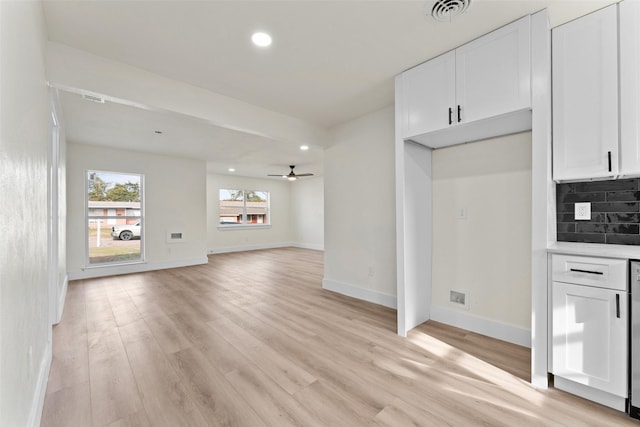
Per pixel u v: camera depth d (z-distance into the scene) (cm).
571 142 179
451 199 283
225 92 295
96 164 505
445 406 163
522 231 239
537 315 181
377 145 349
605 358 157
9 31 102
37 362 158
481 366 205
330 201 411
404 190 258
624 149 163
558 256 173
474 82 207
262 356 221
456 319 277
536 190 182
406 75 251
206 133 425
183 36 205
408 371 199
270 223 951
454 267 280
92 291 409
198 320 296
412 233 269
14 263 107
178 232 603
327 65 244
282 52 225
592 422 149
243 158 616
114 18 185
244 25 193
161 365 208
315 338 253
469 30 198
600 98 170
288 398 171
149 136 444
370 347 236
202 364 210
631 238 189
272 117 346
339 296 382
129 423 152
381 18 186
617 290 154
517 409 160
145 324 285
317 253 820
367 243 363
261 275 519
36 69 158
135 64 241
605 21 168
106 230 533
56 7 174
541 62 178
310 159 625
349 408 162
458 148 278
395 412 159
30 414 133
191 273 536
